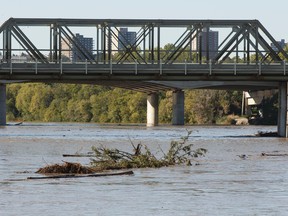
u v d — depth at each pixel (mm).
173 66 142250
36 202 53750
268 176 69125
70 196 56438
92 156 91125
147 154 79938
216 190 59875
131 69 141125
